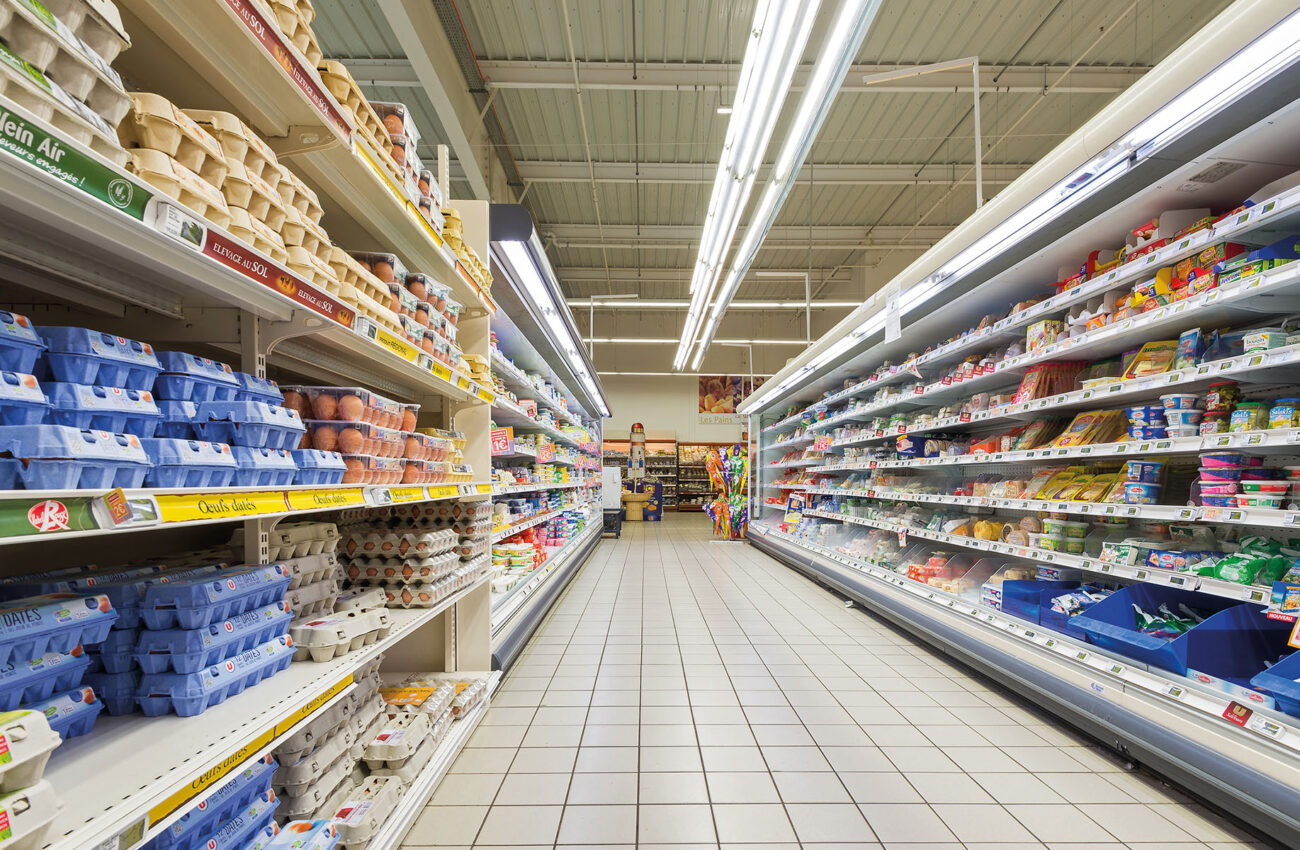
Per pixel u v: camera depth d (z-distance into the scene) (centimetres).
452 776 227
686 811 204
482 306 307
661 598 566
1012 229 286
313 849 137
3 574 143
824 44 286
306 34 142
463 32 553
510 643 332
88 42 85
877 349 534
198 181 105
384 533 239
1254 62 171
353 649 171
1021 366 346
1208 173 221
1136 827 195
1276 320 233
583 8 563
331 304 140
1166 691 215
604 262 1279
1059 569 347
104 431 90
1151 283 250
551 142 820
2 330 81
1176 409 238
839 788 219
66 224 84
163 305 137
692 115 753
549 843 186
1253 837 189
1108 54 630
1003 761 240
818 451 764
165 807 89
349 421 165
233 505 109
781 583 648
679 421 1964
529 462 657
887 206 1045
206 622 121
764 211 474
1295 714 179
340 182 187
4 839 66
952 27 587
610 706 297
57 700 99
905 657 379
